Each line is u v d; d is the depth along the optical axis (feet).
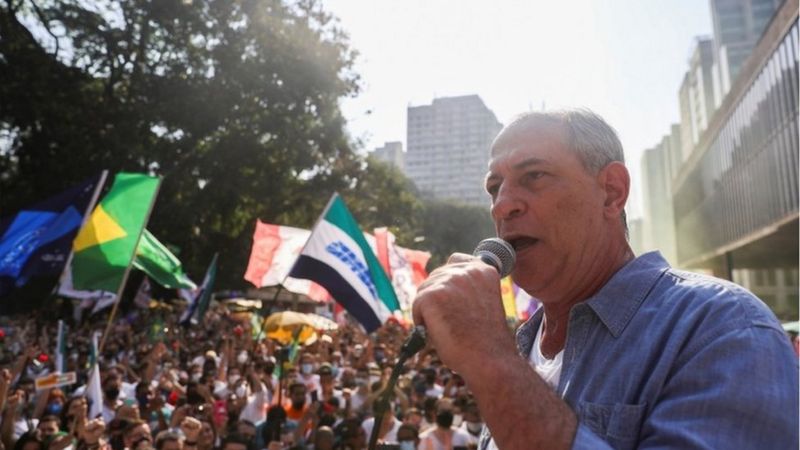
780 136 99.45
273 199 91.25
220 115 80.79
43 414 22.93
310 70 86.22
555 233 4.10
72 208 22.99
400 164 414.62
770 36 100.63
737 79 125.18
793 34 89.71
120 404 25.23
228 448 19.45
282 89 85.30
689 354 3.23
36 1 78.18
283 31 86.63
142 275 74.33
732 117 133.49
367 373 33.65
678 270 3.92
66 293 39.55
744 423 2.85
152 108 79.15
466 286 3.31
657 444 3.01
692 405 3.01
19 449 17.56
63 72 77.41
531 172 4.16
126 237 23.21
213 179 85.05
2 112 75.72
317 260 26.03
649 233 419.13
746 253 150.30
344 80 91.50
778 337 3.12
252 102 85.61
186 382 33.60
